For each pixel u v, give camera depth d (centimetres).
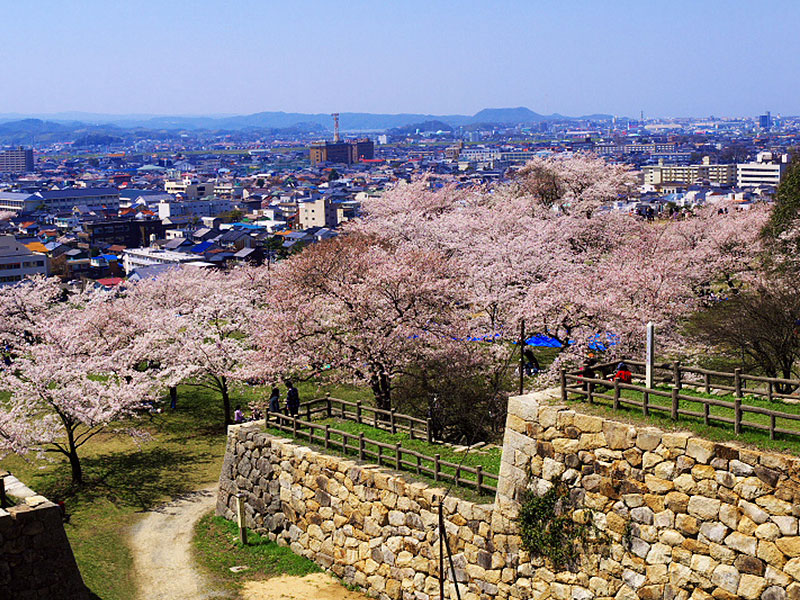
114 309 4138
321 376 3103
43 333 3544
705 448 1238
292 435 2162
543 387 2870
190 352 3472
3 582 1471
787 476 1147
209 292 5172
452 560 1625
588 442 1393
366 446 1984
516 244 3962
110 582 1917
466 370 2920
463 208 5894
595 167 6281
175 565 2011
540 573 1462
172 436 3272
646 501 1310
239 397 3800
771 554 1163
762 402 1372
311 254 3547
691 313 3659
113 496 2598
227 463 2328
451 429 2767
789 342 2705
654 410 1377
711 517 1230
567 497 1423
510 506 1515
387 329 2970
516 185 7069
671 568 1277
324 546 1950
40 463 2950
